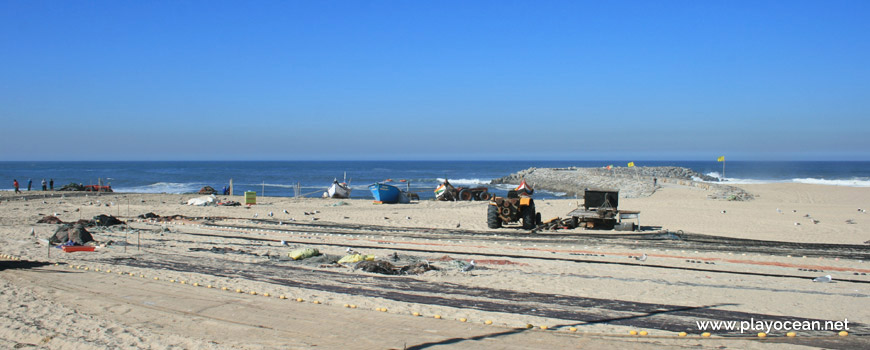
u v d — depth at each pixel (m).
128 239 16.64
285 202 34.28
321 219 24.02
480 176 107.44
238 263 12.47
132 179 85.94
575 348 6.44
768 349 6.49
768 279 11.25
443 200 37.75
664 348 6.46
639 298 9.31
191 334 6.87
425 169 151.62
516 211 20.72
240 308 8.20
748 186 46.41
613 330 7.27
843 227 20.72
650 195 40.62
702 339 6.87
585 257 14.16
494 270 11.97
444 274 11.34
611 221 20.62
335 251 14.96
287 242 16.73
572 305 8.76
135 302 8.47
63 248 13.80
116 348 6.30
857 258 14.23
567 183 68.25
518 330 7.21
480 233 19.67
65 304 8.29
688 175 82.25
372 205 31.88
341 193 40.69
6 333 6.85
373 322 7.51
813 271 12.32
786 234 19.12
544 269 12.20
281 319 7.61
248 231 19.66
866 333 7.19
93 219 20.88
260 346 6.40
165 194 40.88
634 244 16.78
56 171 121.19
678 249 15.71
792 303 9.01
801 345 6.64
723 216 24.58
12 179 82.06
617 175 72.88
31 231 17.03
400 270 11.62
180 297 8.85
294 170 138.12
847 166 172.25
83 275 10.58
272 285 9.97
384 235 18.89
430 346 6.46
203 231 19.47
